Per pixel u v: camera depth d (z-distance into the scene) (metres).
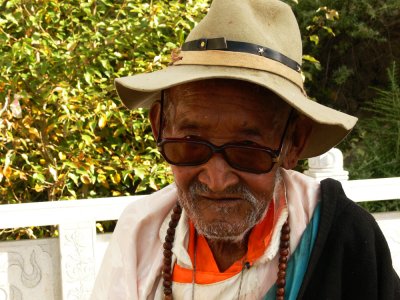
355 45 6.54
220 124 1.15
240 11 1.17
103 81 3.76
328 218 1.25
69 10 3.81
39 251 2.80
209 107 1.15
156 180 3.74
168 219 1.41
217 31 1.17
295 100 1.12
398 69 6.37
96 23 3.70
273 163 1.18
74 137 3.77
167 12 3.75
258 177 1.18
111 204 2.83
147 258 1.42
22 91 3.46
